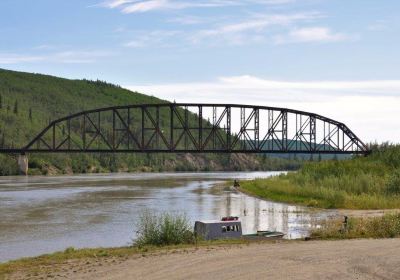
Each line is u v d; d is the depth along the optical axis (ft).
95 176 651.25
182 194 310.86
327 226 131.34
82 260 81.15
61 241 136.15
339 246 85.71
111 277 64.90
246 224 165.78
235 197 286.25
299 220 174.50
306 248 84.17
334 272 63.10
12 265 79.56
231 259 74.02
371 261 69.62
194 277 62.18
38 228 161.58
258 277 61.00
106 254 86.38
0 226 166.61
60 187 381.40
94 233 150.00
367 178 253.65
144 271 67.67
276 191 292.61
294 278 60.13
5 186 395.75
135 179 540.52
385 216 122.21
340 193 228.02
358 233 109.19
